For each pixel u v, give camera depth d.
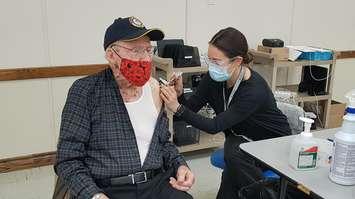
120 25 1.33
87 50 2.85
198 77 2.98
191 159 3.04
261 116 1.87
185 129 2.92
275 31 3.58
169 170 1.47
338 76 4.13
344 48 4.07
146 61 1.36
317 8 3.73
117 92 1.37
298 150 1.22
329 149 1.30
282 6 3.54
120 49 1.33
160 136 1.45
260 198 1.44
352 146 1.10
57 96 2.84
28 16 2.60
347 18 3.96
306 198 1.36
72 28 2.76
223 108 1.95
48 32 2.69
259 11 3.44
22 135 2.81
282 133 1.90
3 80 2.63
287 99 2.72
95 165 1.33
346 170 1.12
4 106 2.70
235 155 1.76
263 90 1.81
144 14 2.97
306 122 1.26
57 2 2.66
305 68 3.57
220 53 1.73
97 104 1.34
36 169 2.85
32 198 2.42
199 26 3.21
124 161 1.33
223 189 1.90
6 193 2.48
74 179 1.25
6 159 2.79
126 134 1.36
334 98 4.19
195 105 2.03
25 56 2.66
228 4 3.28
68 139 1.30
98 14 2.81
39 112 2.82
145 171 1.37
